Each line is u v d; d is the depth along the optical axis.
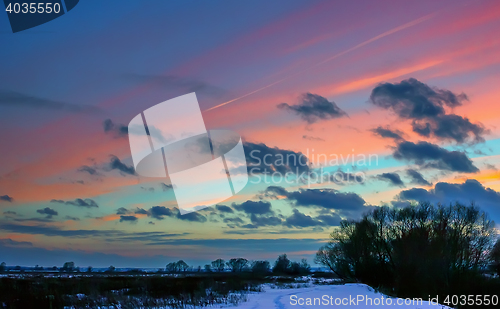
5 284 34.94
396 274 54.19
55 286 37.97
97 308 25.41
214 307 25.67
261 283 70.12
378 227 63.91
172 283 48.88
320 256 76.12
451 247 49.94
